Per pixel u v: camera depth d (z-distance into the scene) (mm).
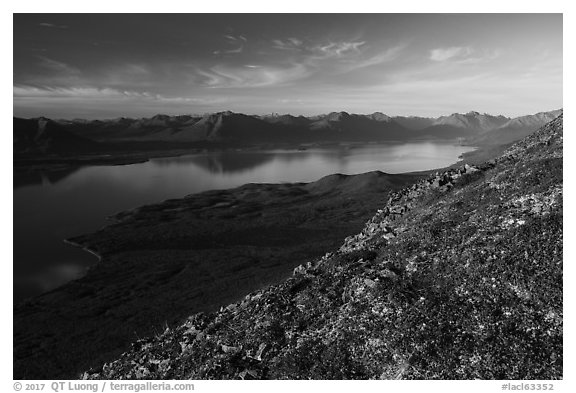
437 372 22281
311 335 29172
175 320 83438
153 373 34031
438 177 50969
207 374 28594
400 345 24422
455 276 28484
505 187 38156
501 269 26922
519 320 23406
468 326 24141
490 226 32219
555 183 33781
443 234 35094
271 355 28734
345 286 33781
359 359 25062
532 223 29688
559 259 25734
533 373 20859
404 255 34625
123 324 86562
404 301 27750
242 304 42000
